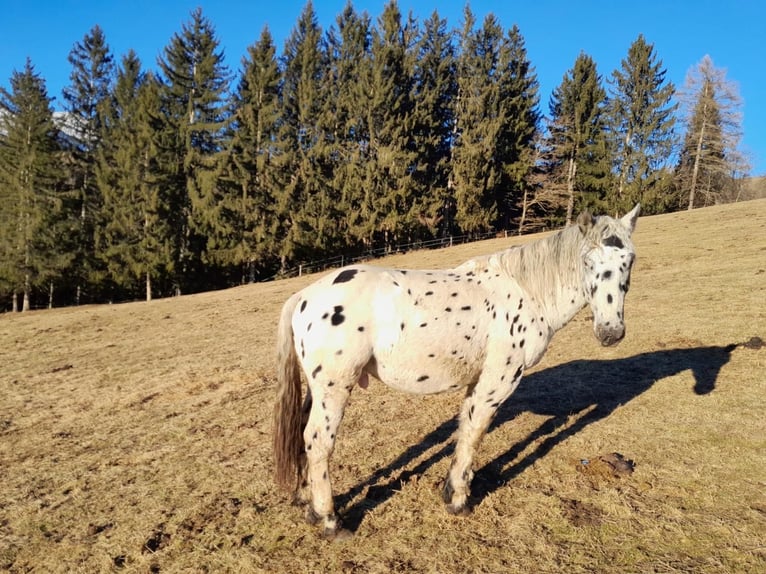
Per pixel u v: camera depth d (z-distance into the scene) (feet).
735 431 16.70
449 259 86.69
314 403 12.92
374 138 124.16
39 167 101.91
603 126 147.74
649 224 83.87
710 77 138.41
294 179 118.93
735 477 14.11
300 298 13.52
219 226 111.45
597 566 11.10
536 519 12.97
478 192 129.59
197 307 64.18
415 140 128.47
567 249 13.62
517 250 14.11
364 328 12.61
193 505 14.80
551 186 142.92
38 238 101.09
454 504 13.34
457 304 13.03
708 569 10.76
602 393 21.29
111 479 17.06
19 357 41.73
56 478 17.44
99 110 126.93
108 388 29.43
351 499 14.55
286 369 13.42
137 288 115.34
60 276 103.60
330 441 12.82
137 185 108.88
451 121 147.43
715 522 12.25
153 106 112.47
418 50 136.77
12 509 15.33
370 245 125.90
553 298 13.85
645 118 142.82
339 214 120.88
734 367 22.22
